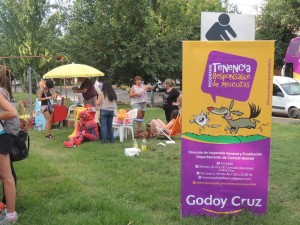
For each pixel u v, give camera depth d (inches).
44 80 453.1
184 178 180.7
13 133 168.7
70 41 863.1
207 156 177.9
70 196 208.1
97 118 399.2
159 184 233.6
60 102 532.1
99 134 404.8
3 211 182.4
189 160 179.2
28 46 1125.7
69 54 863.1
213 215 181.6
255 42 169.0
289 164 292.4
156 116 601.9
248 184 178.2
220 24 179.3
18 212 186.2
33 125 496.4
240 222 172.7
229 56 170.6
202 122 175.8
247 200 179.8
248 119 173.8
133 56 808.3
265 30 1312.7
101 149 347.9
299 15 1214.9
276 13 1254.3
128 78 887.1
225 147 176.2
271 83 170.9
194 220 176.4
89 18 878.4
